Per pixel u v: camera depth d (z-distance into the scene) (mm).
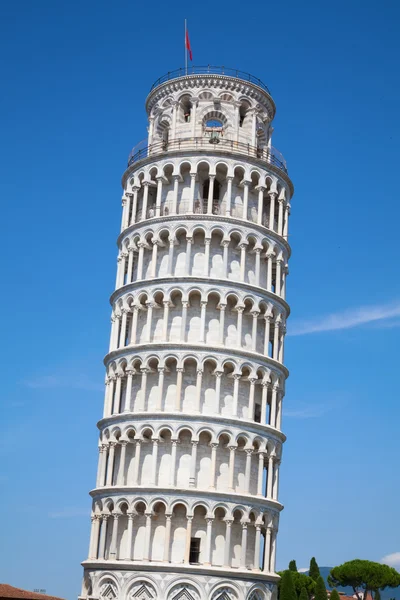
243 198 76562
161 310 73875
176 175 76438
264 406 71688
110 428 71562
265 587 67375
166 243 75562
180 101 82062
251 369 71375
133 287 74688
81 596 69250
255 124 82000
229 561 65625
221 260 74500
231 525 66562
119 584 64875
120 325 75812
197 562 65750
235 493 66688
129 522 66875
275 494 71688
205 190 78438
